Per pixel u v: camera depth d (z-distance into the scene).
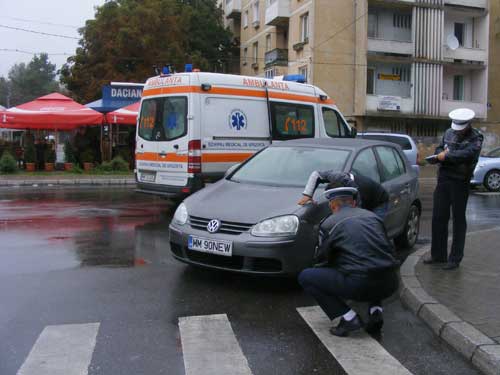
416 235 8.58
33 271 6.50
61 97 22.59
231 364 4.04
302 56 33.25
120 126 26.11
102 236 8.66
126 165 22.58
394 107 32.88
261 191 6.51
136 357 4.13
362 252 4.44
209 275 6.41
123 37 33.16
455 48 34.59
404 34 34.06
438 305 5.14
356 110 32.56
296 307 5.37
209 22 43.16
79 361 4.04
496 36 36.94
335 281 4.55
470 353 4.24
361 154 7.31
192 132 10.20
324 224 4.62
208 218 6.00
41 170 23.09
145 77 34.00
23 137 25.98
